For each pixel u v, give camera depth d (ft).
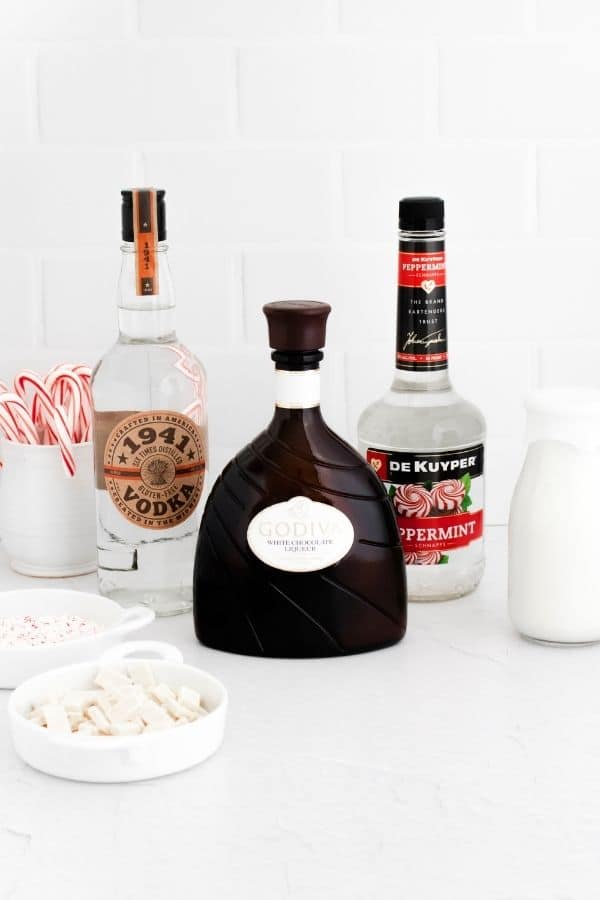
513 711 3.42
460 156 4.71
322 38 4.61
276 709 3.43
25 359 4.87
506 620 4.04
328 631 3.69
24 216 4.75
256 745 3.23
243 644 3.73
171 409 3.95
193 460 4.01
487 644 3.85
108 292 4.81
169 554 4.03
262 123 4.67
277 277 4.78
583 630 3.73
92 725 3.19
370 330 4.83
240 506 3.67
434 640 3.88
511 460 4.97
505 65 4.64
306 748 3.22
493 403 4.92
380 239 4.75
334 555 3.64
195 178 4.71
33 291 4.81
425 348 3.99
